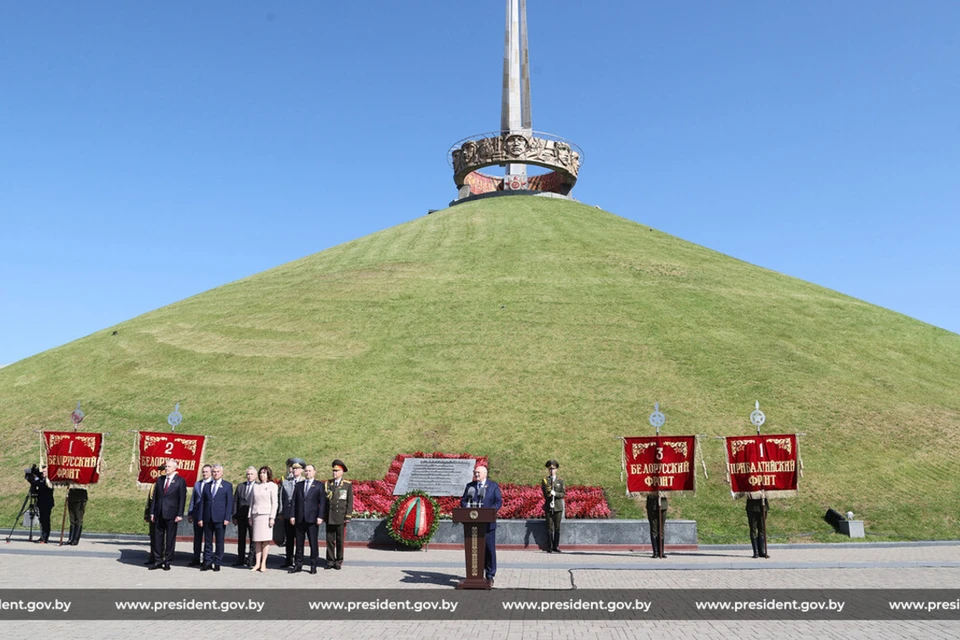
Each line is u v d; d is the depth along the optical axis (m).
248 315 43.94
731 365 35.69
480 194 71.94
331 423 31.30
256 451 29.50
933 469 27.81
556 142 68.44
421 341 38.62
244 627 10.73
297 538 16.88
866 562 17.86
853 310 45.69
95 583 14.73
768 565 17.55
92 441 22.11
